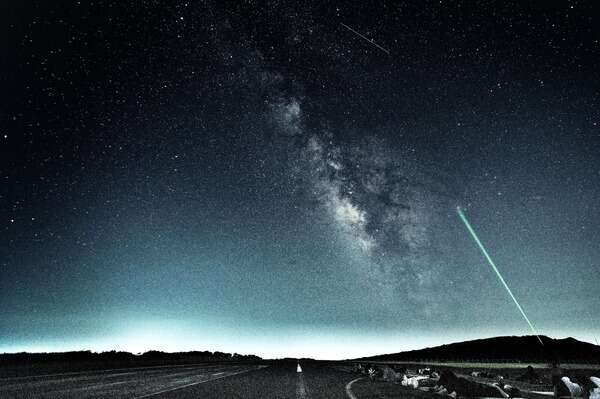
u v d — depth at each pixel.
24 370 27.66
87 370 35.72
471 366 49.22
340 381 25.03
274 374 32.91
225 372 36.00
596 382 14.38
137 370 38.34
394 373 26.06
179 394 15.91
